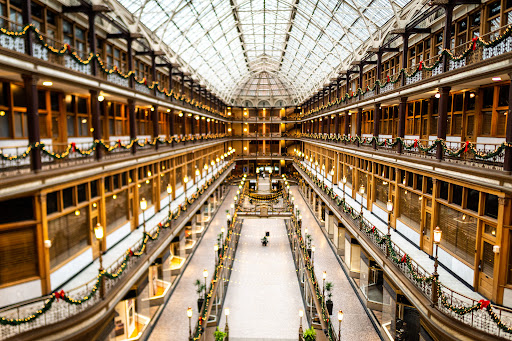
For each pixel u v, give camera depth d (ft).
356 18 83.61
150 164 69.10
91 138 56.18
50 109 45.78
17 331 27.30
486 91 41.81
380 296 55.47
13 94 39.22
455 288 37.06
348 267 70.74
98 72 45.11
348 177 91.66
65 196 39.99
